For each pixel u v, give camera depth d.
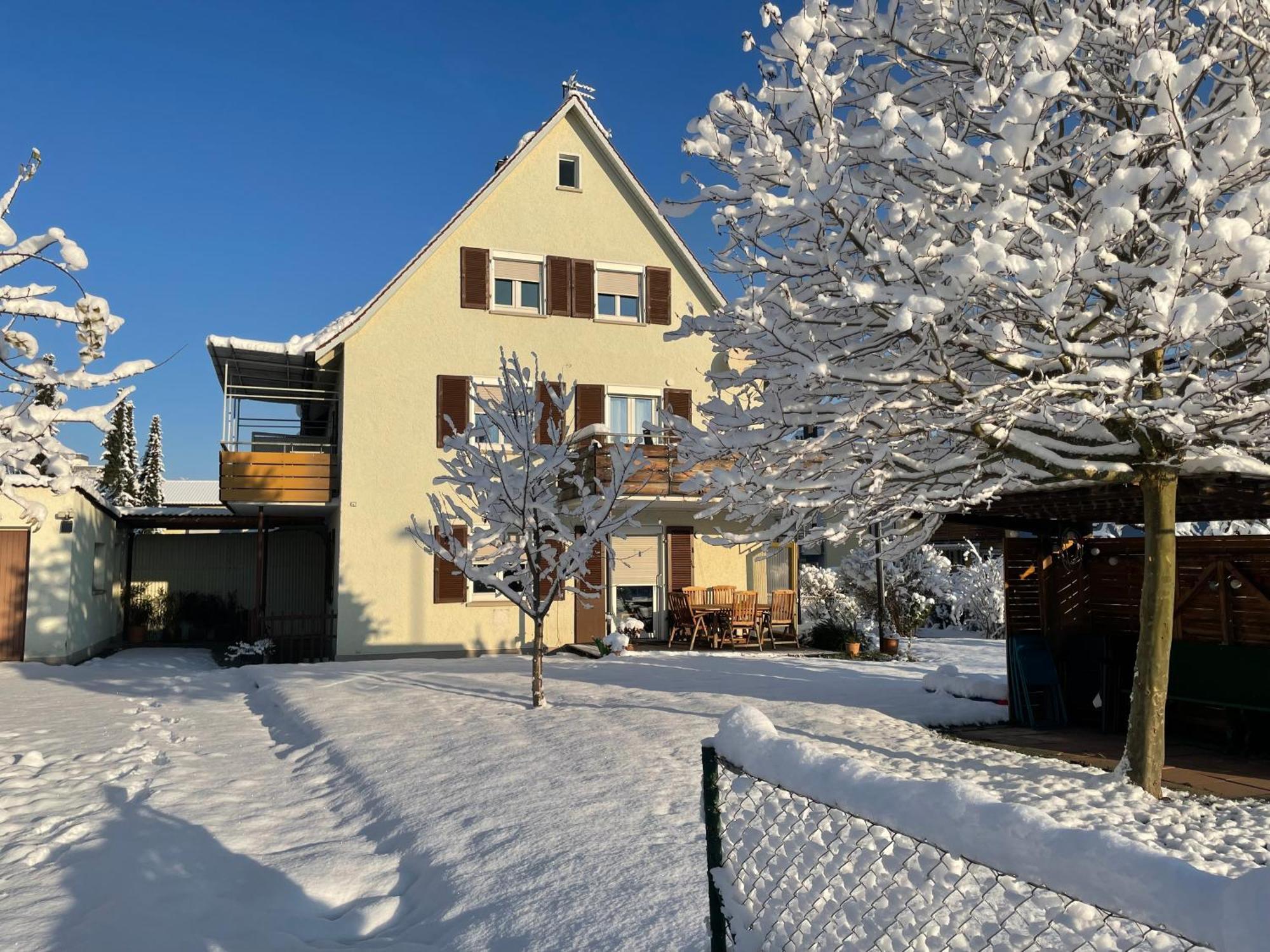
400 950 4.45
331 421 22.31
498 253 20.38
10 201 5.65
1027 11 6.91
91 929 4.54
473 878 5.16
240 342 18.84
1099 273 5.59
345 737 9.29
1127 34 6.41
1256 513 9.06
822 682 12.66
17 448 5.84
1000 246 5.14
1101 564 10.34
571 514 18.12
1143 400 6.38
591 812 6.06
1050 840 2.05
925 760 7.83
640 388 21.02
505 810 6.32
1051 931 3.41
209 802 7.27
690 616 18.59
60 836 6.13
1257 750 8.75
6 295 5.77
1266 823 6.11
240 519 22.77
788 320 6.97
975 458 7.00
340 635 18.67
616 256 21.22
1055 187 7.17
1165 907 1.77
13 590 17.88
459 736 8.97
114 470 48.84
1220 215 5.43
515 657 18.42
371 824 6.64
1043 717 9.95
